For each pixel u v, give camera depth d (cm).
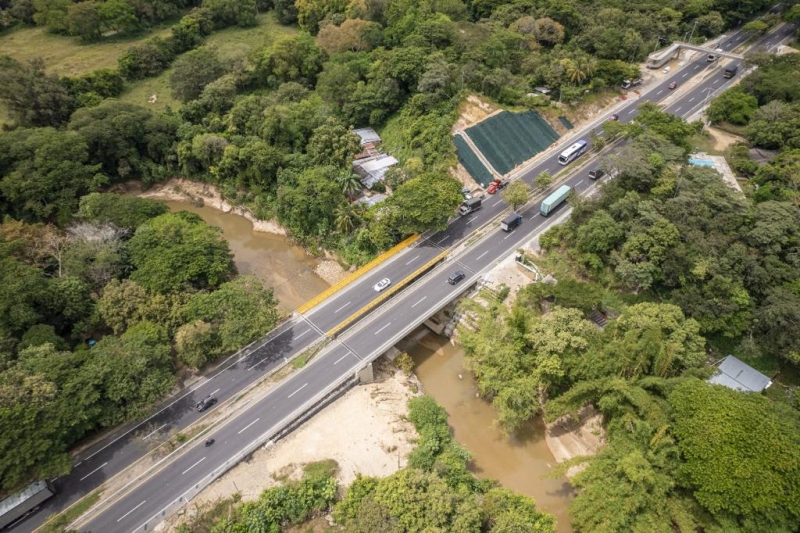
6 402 5603
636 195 8481
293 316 8081
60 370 6106
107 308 7238
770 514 4675
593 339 6694
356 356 7388
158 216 9131
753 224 7806
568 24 14088
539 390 7050
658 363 6103
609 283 8169
